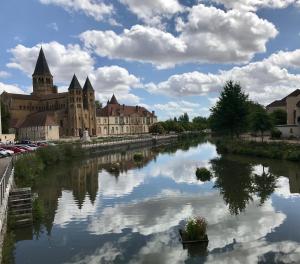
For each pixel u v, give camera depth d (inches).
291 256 805.2
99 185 1737.2
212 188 1561.3
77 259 827.4
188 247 871.1
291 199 1315.2
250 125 3230.8
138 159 2999.5
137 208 1256.2
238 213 1151.6
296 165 2126.0
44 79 6958.7
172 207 1253.1
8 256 816.9
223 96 3331.7
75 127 5984.3
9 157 2162.9
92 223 1092.5
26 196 1106.7
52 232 1018.1
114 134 7244.1
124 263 794.8
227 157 2760.8
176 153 3496.6
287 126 3789.4
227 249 852.0
